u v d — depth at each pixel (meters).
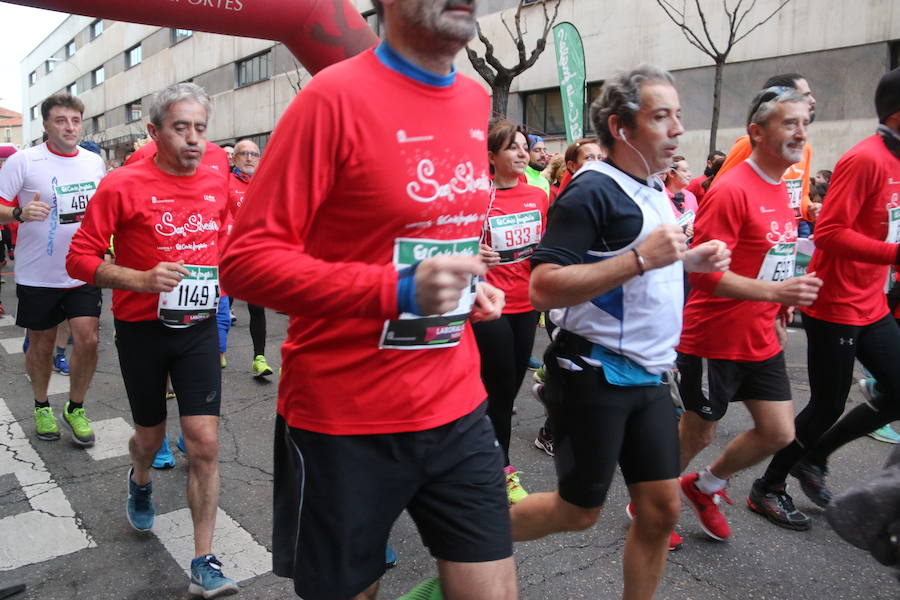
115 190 2.93
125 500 3.63
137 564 3.02
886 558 2.01
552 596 2.75
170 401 5.28
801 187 4.61
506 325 3.51
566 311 2.30
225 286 1.54
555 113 15.90
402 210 1.54
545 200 3.97
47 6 2.27
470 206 1.65
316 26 2.64
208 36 28.73
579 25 14.96
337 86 1.49
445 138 1.59
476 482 1.74
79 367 4.33
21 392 5.55
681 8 13.34
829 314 3.27
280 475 1.81
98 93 40.75
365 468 1.64
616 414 2.23
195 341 2.94
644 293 2.19
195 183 3.08
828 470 3.79
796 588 2.80
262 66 26.03
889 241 3.23
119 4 2.32
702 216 2.85
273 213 1.48
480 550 1.71
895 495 1.94
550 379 2.37
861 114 11.44
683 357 3.03
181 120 2.93
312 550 1.67
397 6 1.50
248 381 5.90
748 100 12.71
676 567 2.94
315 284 1.43
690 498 3.15
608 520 3.37
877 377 3.33
